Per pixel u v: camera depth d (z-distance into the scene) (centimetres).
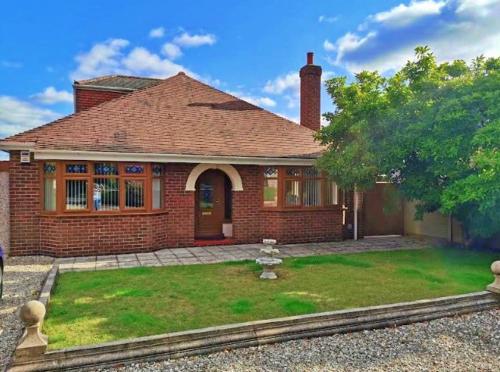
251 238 1245
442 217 1304
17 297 651
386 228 1462
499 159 772
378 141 1028
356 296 641
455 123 871
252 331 472
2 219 981
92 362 403
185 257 1006
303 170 1281
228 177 1295
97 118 1155
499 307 623
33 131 1036
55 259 973
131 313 547
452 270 857
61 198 995
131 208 1070
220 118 1373
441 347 470
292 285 714
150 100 1341
